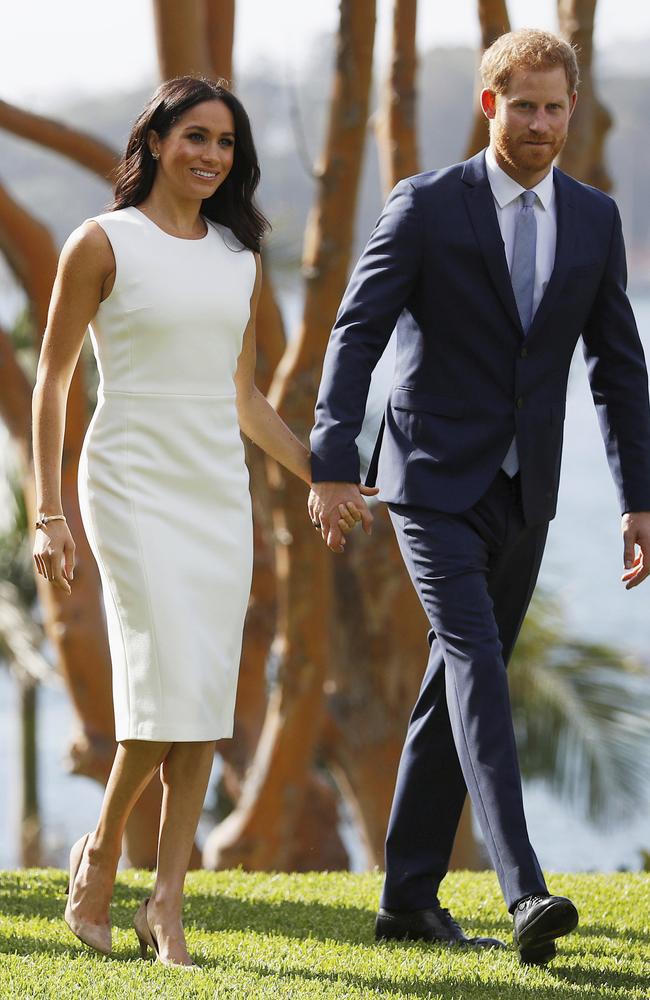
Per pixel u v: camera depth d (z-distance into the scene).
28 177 195.12
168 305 13.23
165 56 31.58
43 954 13.53
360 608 37.28
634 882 18.61
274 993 11.93
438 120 189.62
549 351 14.35
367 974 12.98
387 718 37.81
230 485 13.55
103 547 13.29
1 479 49.38
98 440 13.42
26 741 69.38
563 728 44.75
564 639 46.62
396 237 14.22
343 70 32.06
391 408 14.74
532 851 13.10
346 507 14.00
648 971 13.41
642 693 45.72
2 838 94.38
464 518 14.24
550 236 14.40
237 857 34.88
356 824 40.09
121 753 13.49
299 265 49.94
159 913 13.36
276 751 34.41
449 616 13.83
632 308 14.91
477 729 13.42
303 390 32.62
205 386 13.47
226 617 13.42
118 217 13.43
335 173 32.31
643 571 14.61
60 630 37.91
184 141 13.37
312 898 17.55
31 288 37.19
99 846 13.76
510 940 15.06
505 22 31.16
